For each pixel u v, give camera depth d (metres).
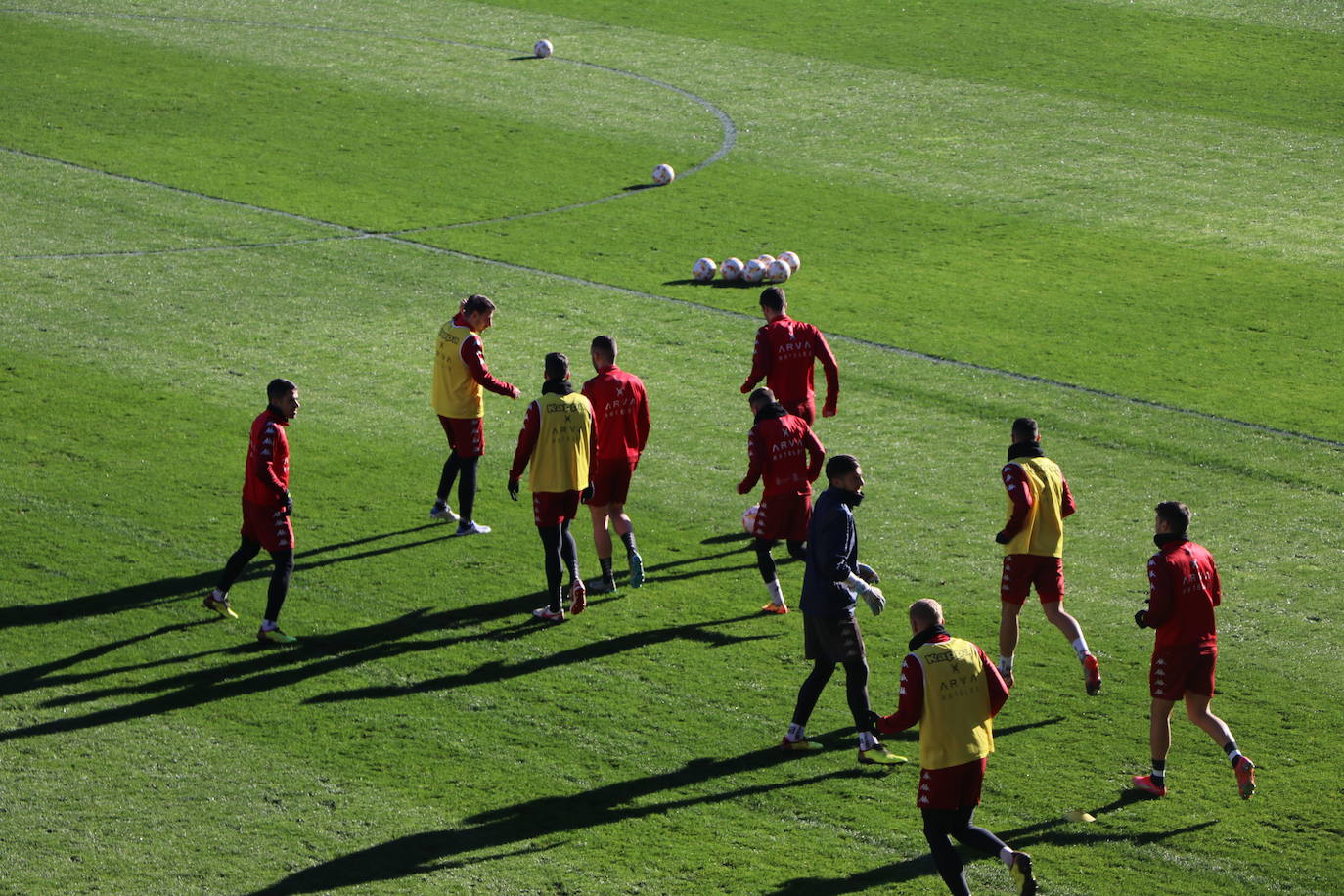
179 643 22.91
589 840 18.17
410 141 56.28
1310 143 58.00
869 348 37.50
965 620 24.09
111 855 17.67
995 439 32.03
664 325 38.75
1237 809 19.09
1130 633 23.83
